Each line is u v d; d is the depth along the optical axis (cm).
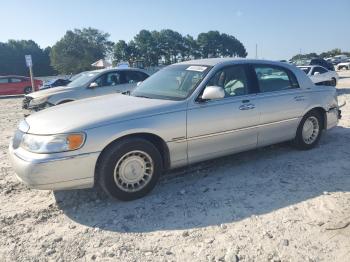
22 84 2858
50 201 472
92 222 415
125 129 438
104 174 436
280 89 588
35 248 367
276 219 402
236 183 504
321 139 714
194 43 9275
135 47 9081
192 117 486
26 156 418
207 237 373
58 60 9781
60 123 433
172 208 438
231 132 524
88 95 1075
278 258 334
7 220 425
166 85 542
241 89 544
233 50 9531
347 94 1614
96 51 9938
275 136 583
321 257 334
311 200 444
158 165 469
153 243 367
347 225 383
